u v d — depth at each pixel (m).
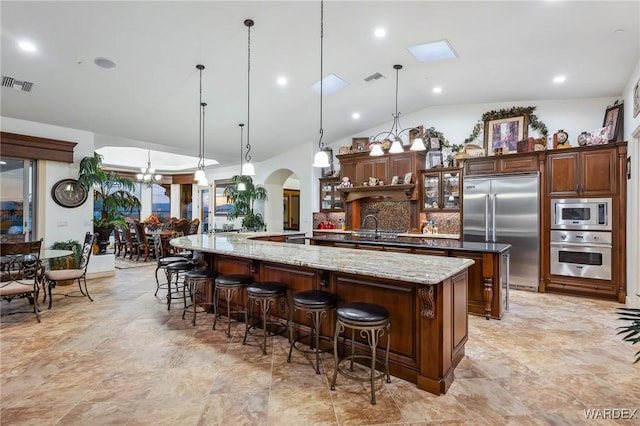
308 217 7.39
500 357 2.69
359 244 4.72
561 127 5.30
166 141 6.32
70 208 5.45
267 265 3.27
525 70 4.37
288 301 2.94
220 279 3.18
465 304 2.63
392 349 2.39
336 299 2.54
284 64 4.23
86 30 3.25
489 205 5.12
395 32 3.60
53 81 4.03
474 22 3.35
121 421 1.89
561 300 4.38
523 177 4.86
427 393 2.16
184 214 11.28
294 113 5.80
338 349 2.71
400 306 2.34
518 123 5.55
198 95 4.77
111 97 4.54
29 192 5.15
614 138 4.44
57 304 4.24
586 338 3.09
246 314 3.00
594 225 4.45
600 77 4.34
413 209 6.25
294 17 3.33
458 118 6.07
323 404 2.05
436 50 4.01
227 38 3.59
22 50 3.43
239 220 9.36
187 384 2.28
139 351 2.82
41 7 2.93
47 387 2.25
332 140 7.41
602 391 2.19
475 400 2.09
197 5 3.07
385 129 6.82
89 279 5.80
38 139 5.00
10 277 3.85
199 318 3.70
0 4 2.85
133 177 10.38
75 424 1.86
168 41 3.55
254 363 2.60
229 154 7.63
